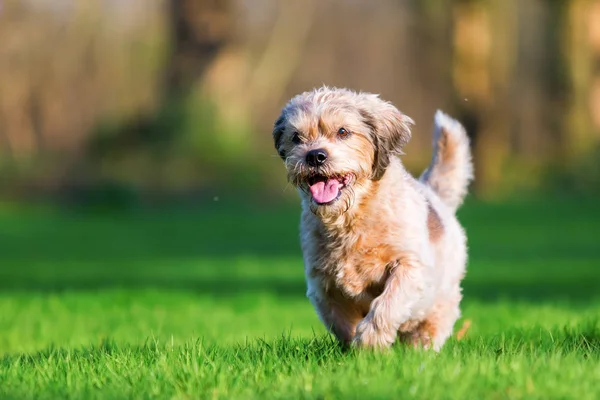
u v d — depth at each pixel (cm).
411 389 452
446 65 3219
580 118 3584
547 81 3581
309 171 600
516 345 605
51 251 2006
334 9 3519
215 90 3055
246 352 580
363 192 603
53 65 3331
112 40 3322
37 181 3136
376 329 572
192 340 623
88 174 3120
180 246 2105
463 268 678
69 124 3328
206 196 3036
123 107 3247
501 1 3102
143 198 3044
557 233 2325
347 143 611
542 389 455
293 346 602
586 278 1484
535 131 3588
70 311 1089
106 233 2430
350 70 3519
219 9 3048
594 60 3597
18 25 3322
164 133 3067
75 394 473
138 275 1565
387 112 643
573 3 3516
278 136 663
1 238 2281
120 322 979
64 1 3338
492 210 2884
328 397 448
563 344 609
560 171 3538
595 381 474
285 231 2466
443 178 716
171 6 3089
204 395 473
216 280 1489
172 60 3081
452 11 3005
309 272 621
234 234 2389
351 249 600
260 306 1155
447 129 719
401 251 593
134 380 509
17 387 504
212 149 3041
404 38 3453
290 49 3469
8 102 3306
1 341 830
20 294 1289
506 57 3178
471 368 486
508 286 1392
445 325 651
